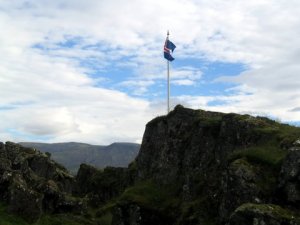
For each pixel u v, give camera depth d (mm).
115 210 71688
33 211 63656
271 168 50344
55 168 88688
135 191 75375
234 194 50312
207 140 71125
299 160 45656
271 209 43094
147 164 85438
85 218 71812
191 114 78625
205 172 68062
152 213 68562
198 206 60875
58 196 70750
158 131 85250
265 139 57719
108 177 99188
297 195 44938
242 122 63844
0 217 60156
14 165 75188
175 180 75500
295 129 58125
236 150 62000
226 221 50875
